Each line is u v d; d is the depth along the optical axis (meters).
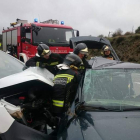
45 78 3.14
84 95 2.82
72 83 2.92
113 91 2.85
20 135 2.45
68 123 2.57
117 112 2.60
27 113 2.99
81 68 3.24
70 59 3.06
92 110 2.65
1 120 2.43
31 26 9.08
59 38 9.56
